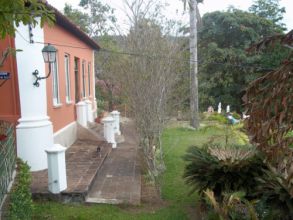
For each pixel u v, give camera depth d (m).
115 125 12.34
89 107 13.69
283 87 2.63
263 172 5.22
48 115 8.38
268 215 4.63
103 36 21.53
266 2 28.81
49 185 6.03
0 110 7.38
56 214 5.53
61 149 6.04
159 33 7.62
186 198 6.70
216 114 18.50
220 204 5.22
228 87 24.28
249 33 24.88
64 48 10.34
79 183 6.59
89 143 10.95
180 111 8.66
